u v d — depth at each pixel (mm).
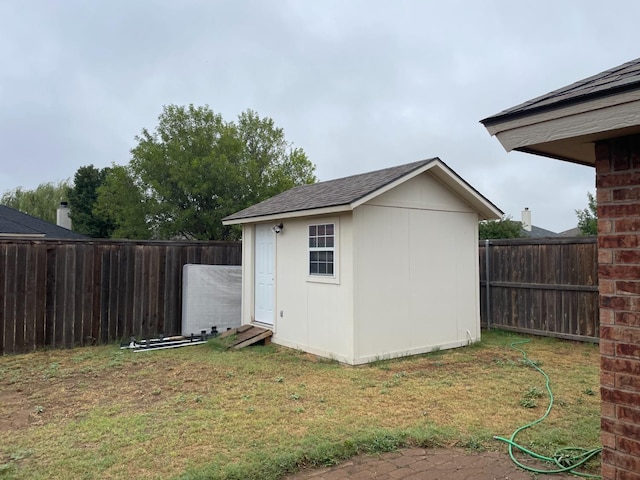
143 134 19984
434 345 8234
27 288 8383
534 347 8492
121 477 3373
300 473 3463
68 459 3697
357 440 3971
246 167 19312
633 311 2377
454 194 8727
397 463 3621
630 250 2395
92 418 4711
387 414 4773
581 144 2652
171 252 10086
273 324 9078
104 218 23734
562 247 9141
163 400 5367
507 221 18656
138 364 7340
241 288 10586
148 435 4188
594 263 8609
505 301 10203
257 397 5426
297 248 8492
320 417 4672
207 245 10578
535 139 2471
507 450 3854
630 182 2398
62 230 18016
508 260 10133
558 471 3432
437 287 8375
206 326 10102
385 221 7656
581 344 8688
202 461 3609
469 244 8992
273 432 4242
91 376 6594
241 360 7523
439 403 5137
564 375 6379
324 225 7824
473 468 3514
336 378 6316
